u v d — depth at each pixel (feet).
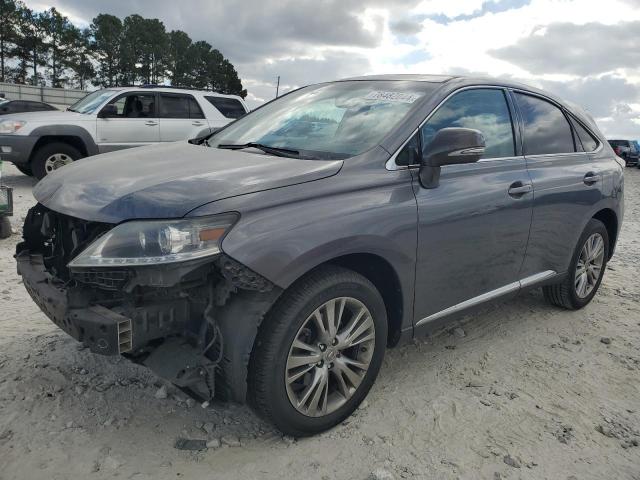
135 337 7.70
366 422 9.58
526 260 12.69
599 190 14.58
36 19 284.82
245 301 7.92
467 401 10.41
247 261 7.61
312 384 8.79
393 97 11.10
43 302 8.54
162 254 7.36
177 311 8.02
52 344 11.81
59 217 9.08
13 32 279.69
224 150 10.69
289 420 8.61
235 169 8.88
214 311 7.97
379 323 9.59
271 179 8.41
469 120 11.41
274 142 11.05
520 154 12.54
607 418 10.11
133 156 10.35
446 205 10.16
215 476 8.05
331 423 9.23
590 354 12.77
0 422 9.02
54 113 33.06
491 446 9.08
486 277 11.63
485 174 11.28
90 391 10.07
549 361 12.30
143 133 34.14
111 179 8.84
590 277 15.52
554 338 13.57
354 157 9.48
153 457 8.40
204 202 7.66
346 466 8.43
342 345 9.05
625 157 112.37
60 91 152.87
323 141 10.50
